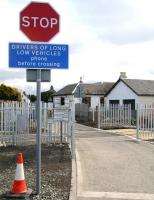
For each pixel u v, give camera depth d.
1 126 18.00
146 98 43.78
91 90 59.09
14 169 12.20
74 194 9.09
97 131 27.02
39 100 8.87
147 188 9.84
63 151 16.02
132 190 9.64
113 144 18.64
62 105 18.05
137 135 20.53
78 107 44.62
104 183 10.37
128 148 17.12
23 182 9.02
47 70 8.88
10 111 18.17
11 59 8.69
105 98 48.34
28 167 12.55
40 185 9.22
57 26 8.82
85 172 11.78
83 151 16.08
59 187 9.77
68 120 18.05
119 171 11.94
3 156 14.84
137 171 11.95
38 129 8.91
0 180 10.59
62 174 11.37
